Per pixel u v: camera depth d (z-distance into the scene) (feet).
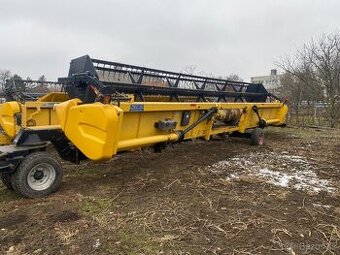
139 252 10.14
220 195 15.29
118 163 20.90
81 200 14.38
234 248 10.45
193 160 22.21
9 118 20.61
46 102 21.62
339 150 27.14
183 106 19.04
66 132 15.17
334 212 13.56
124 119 15.96
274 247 10.55
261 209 13.66
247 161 22.49
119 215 12.84
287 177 18.72
